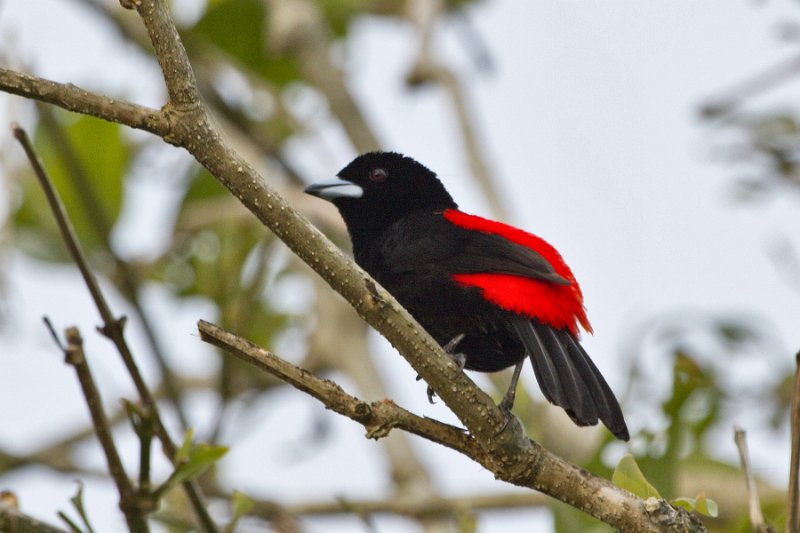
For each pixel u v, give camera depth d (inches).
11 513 322.7
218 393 490.3
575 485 319.6
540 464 321.1
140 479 334.3
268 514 508.1
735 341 550.0
